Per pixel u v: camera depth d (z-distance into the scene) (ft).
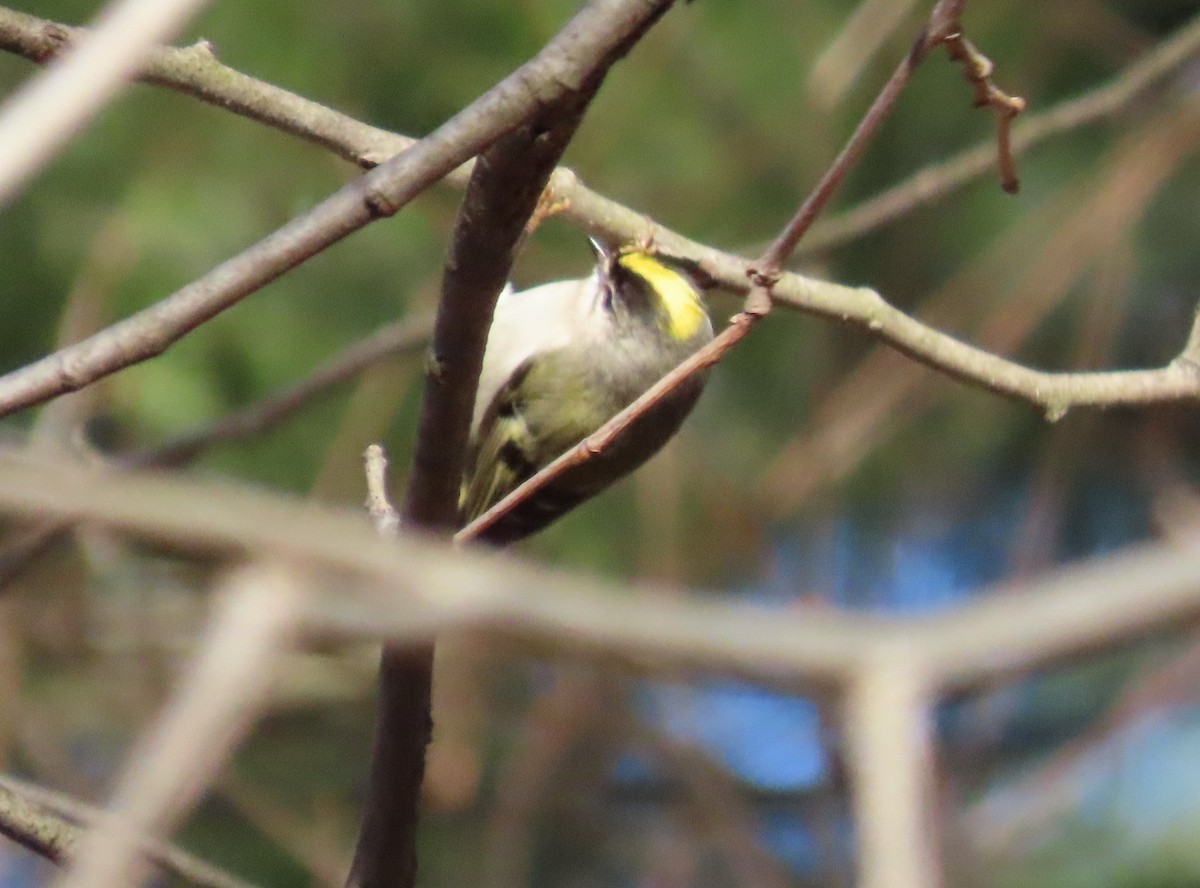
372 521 18.60
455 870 37.86
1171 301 40.19
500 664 34.53
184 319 15.85
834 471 34.71
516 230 15.64
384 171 15.38
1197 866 35.47
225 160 35.37
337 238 15.62
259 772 37.91
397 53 36.06
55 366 15.83
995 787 35.53
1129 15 41.55
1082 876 35.76
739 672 6.75
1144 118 37.22
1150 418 34.09
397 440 36.22
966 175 29.22
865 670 6.63
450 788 33.17
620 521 37.96
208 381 35.53
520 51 36.37
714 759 34.88
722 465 37.45
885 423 37.27
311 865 36.32
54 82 8.09
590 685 34.35
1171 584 6.48
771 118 36.94
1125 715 29.53
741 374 38.42
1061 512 33.37
